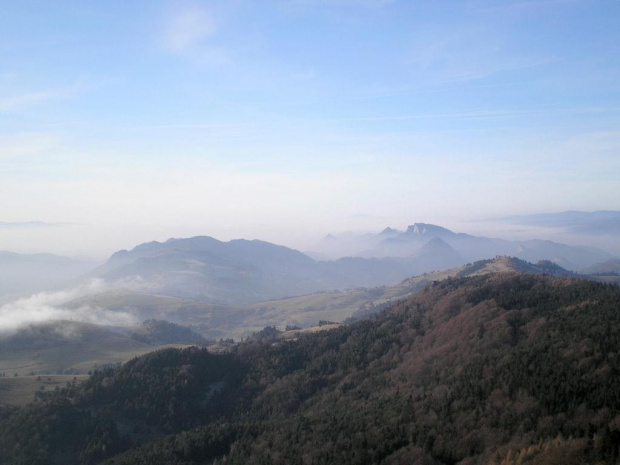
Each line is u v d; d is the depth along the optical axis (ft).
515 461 317.63
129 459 469.98
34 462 485.15
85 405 604.08
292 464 406.21
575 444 310.24
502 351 508.53
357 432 433.89
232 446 460.96
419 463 361.92
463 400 432.25
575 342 454.40
